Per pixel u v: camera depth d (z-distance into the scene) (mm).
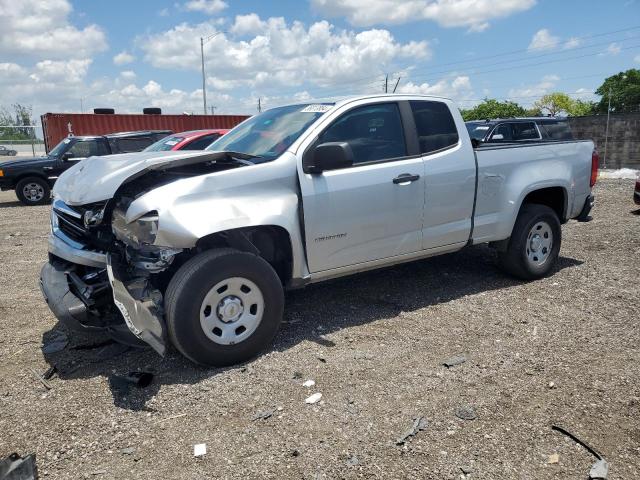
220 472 2721
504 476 2643
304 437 2986
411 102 4852
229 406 3322
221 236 3992
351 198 4336
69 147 14555
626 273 5953
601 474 2623
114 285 3586
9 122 61062
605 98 62656
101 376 3771
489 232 5285
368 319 4707
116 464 2809
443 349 4070
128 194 3912
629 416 3129
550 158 5664
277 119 4883
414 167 4680
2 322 4906
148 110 22406
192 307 3590
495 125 13164
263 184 3969
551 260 5793
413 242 4797
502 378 3605
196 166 4191
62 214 4246
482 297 5234
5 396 3527
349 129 4480
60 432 3098
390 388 3494
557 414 3164
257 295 3879
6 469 2666
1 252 8102
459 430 3021
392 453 2830
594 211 10656
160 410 3299
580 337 4254
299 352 4051
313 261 4266
